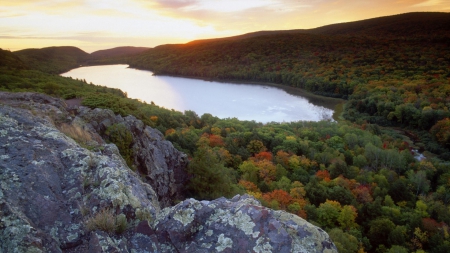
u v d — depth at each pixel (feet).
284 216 19.22
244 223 18.45
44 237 15.66
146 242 17.69
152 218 19.85
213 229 18.58
